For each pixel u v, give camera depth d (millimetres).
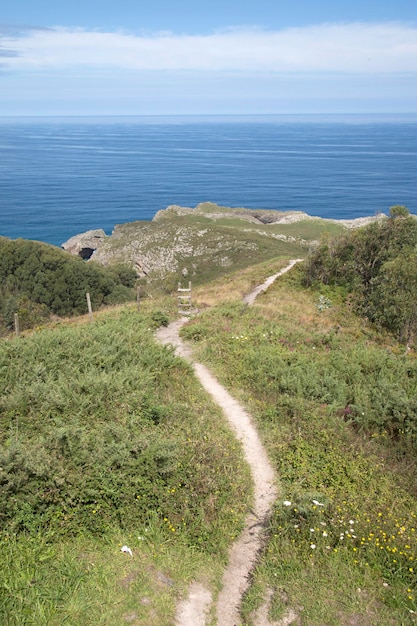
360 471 11820
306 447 12797
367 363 20281
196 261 115375
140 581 7668
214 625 7176
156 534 8938
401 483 11516
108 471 9695
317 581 8008
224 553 8836
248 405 15516
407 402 15039
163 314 25688
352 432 14227
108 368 16609
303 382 16875
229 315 26469
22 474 8867
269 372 18031
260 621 7234
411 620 7258
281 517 9609
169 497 9773
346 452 12719
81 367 16484
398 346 27906
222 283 42625
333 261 38406
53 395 13383
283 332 23797
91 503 9156
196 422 13562
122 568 7941
